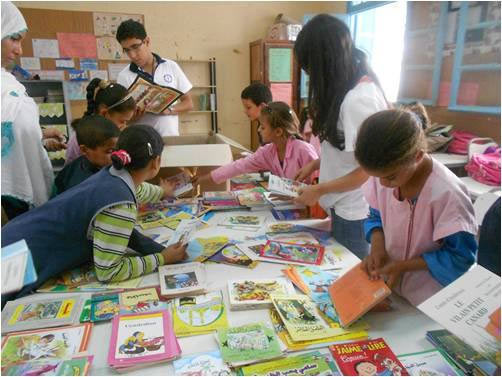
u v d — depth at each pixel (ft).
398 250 3.63
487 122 10.07
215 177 6.25
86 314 3.04
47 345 2.68
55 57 13.01
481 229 3.89
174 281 3.50
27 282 1.94
